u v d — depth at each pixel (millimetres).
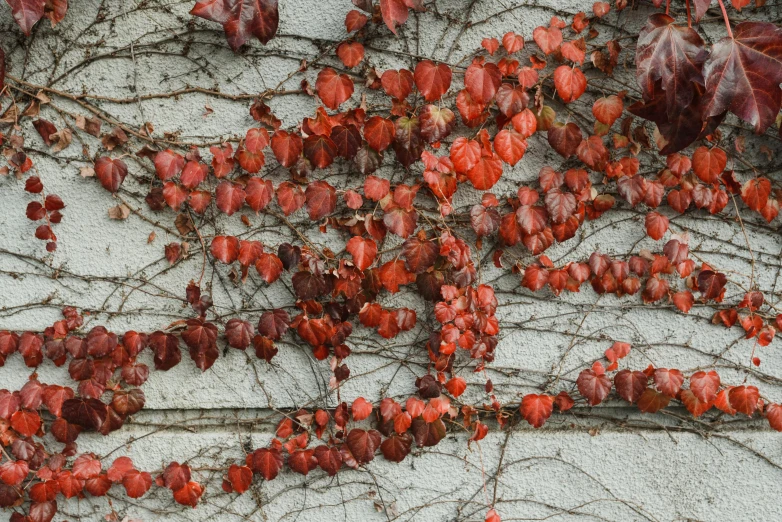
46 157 2059
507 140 2008
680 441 2281
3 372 2146
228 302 2162
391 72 1983
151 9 2010
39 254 2107
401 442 2193
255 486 2254
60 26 1994
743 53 1812
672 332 2238
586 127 2115
